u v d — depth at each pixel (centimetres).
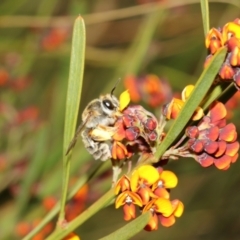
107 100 30
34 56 47
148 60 48
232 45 27
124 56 45
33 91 53
